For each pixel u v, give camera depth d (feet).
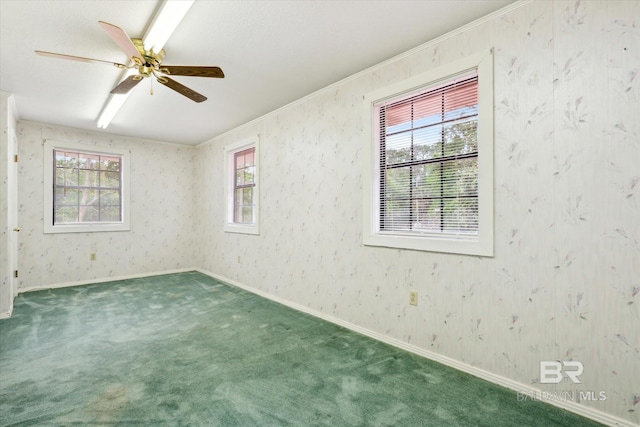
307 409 5.67
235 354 7.88
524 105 6.25
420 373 6.97
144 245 17.51
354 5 6.28
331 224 10.37
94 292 13.94
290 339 8.83
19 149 13.88
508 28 6.43
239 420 5.35
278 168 12.64
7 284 10.73
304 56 8.37
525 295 6.23
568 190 5.74
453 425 5.28
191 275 17.66
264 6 6.27
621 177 5.23
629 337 5.15
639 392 5.05
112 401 5.85
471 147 7.30
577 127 5.64
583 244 5.58
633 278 5.12
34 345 8.34
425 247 7.83
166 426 5.17
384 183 9.11
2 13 6.40
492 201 6.66
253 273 14.17
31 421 5.24
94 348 8.18
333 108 10.23
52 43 7.55
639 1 5.05
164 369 7.09
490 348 6.70
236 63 8.72
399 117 8.73
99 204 16.30
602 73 5.39
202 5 6.22
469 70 7.04
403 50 8.10
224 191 16.40
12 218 11.80
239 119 13.91
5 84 9.97
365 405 5.80
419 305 7.96
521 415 5.54
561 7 5.79
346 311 9.84
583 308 5.58
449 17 6.72
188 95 8.57
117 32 5.78
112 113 12.28
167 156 18.35
